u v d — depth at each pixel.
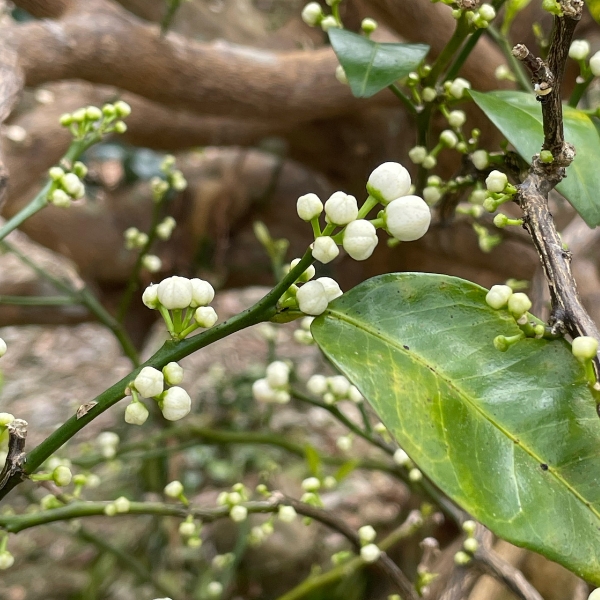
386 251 0.77
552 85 0.28
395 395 0.28
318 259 0.28
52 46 0.51
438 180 0.38
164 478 0.81
